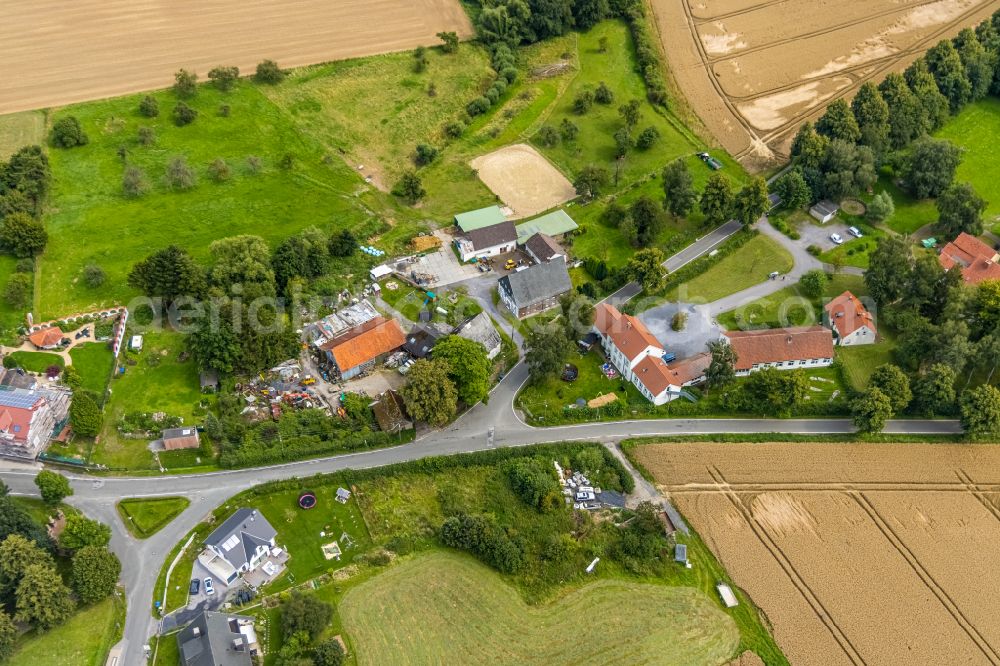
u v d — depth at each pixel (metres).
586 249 148.38
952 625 95.12
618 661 90.50
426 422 115.38
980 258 140.12
